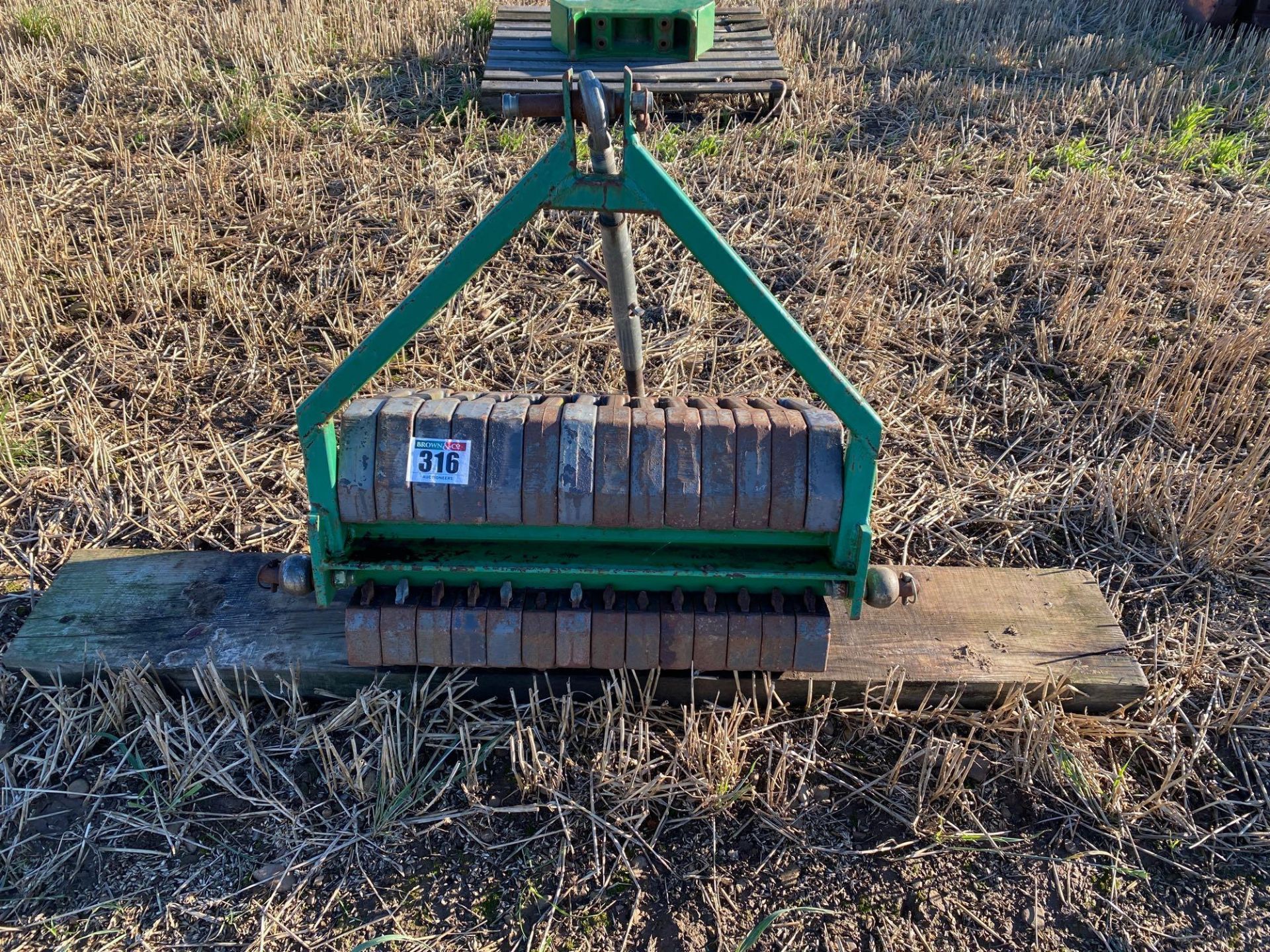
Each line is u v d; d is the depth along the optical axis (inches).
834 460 115.7
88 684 131.4
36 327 201.0
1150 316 221.5
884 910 114.1
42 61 322.3
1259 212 262.2
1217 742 134.3
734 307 221.5
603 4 306.7
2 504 162.2
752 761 128.9
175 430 181.2
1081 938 112.1
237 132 284.2
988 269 232.7
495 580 124.0
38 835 118.1
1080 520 169.0
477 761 124.4
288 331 208.4
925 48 373.7
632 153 102.4
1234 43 375.9
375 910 112.3
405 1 380.2
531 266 231.6
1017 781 127.0
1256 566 160.4
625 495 115.8
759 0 395.5
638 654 124.0
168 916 111.0
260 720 132.3
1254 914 114.7
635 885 115.5
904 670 132.9
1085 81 348.5
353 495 116.0
